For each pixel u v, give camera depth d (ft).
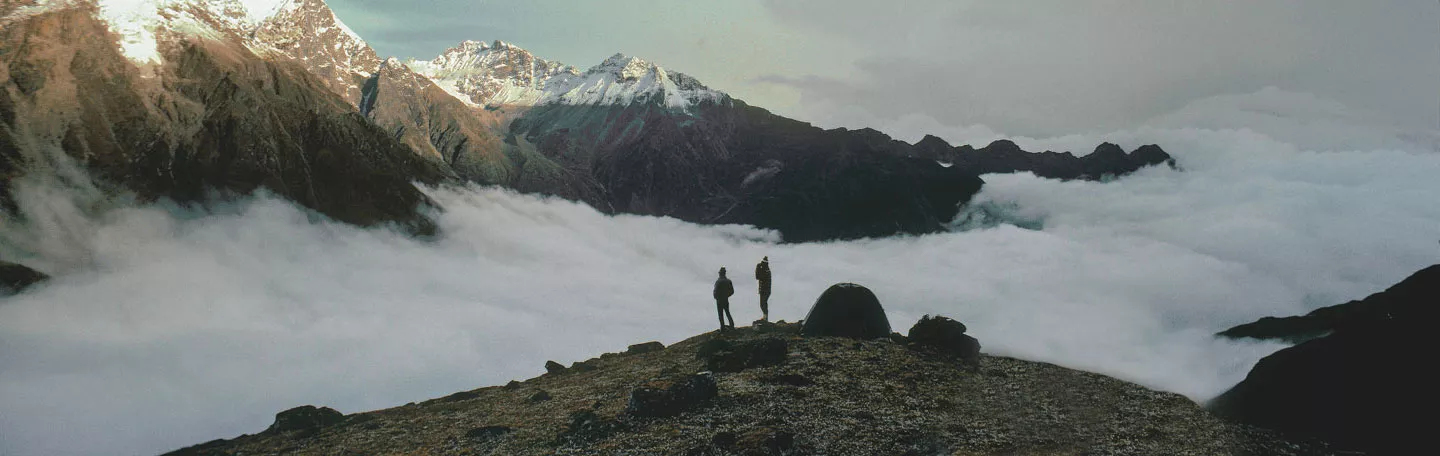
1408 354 67.10
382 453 89.25
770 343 106.11
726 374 100.99
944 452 70.08
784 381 94.12
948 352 108.68
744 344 107.86
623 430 83.10
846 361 102.63
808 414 81.97
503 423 95.45
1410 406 64.03
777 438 72.38
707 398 88.58
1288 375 73.31
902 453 70.23
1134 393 85.15
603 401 99.86
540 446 81.97
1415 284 73.41
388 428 102.42
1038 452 69.10
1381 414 65.31
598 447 78.59
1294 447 65.92
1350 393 68.23
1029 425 76.84
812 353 107.14
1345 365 70.38
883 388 90.63
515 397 113.09
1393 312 72.54
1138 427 74.13
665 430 81.15
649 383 90.84
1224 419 74.64
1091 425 75.56
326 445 96.99
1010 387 90.74
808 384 92.73
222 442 112.78
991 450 70.08
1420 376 65.10
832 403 85.51
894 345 111.75
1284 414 70.85
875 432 76.07
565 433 84.58
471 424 98.32
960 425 77.56
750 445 71.72
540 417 96.32
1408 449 62.28
